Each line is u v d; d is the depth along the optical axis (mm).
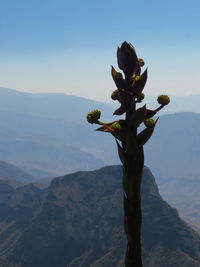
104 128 2574
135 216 2576
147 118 2584
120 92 2578
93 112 2580
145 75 2566
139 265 2574
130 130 2559
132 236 2576
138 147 2562
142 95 2596
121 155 2580
